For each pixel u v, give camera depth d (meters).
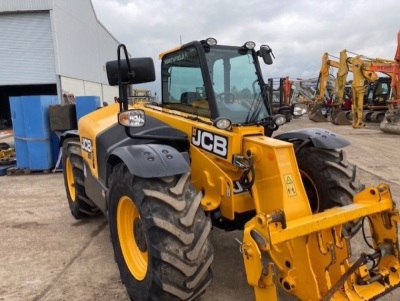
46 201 5.59
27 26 20.56
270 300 2.04
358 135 13.68
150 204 2.37
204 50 3.07
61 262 3.53
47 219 4.77
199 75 3.09
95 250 3.79
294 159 2.59
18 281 3.18
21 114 7.52
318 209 3.31
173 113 3.43
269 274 2.02
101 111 4.44
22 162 7.68
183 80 3.34
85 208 4.52
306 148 3.42
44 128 7.48
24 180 7.11
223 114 3.03
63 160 5.01
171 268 2.27
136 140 3.11
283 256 2.29
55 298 2.91
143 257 2.72
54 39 20.67
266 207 2.62
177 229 2.28
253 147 2.67
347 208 2.41
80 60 25.14
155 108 3.84
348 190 3.14
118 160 2.92
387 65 16.34
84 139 4.19
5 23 20.47
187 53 3.23
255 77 3.27
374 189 2.52
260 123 3.05
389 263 2.52
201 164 2.93
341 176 3.19
